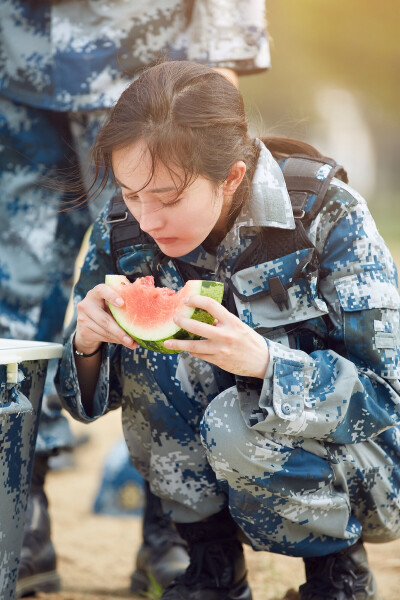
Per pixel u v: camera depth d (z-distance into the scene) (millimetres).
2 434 2660
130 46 3836
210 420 2904
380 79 32531
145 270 3119
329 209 2990
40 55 3893
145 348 3031
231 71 3926
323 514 2969
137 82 2785
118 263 3145
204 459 3145
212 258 3066
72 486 5523
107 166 2822
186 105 2680
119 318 2828
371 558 4117
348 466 3023
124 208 3137
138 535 4641
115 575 4035
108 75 3844
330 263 2990
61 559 4219
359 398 2896
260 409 2879
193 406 3115
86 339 2977
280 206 2951
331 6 28734
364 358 2975
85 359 3070
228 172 2762
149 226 2707
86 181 3980
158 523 3787
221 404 2920
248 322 2975
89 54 3830
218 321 2709
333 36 29797
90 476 5750
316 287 3010
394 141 42031
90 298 2934
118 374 3268
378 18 29078
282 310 2980
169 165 2619
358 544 3221
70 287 4172
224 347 2705
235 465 2879
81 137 3977
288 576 3867
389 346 2951
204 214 2740
